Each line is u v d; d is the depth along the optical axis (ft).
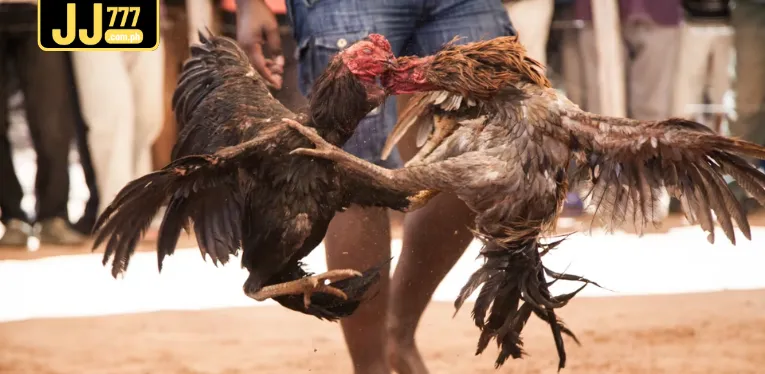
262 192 21.67
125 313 43.83
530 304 22.41
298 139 21.61
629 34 65.21
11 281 49.98
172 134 62.90
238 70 24.11
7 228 59.11
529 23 59.67
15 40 56.80
